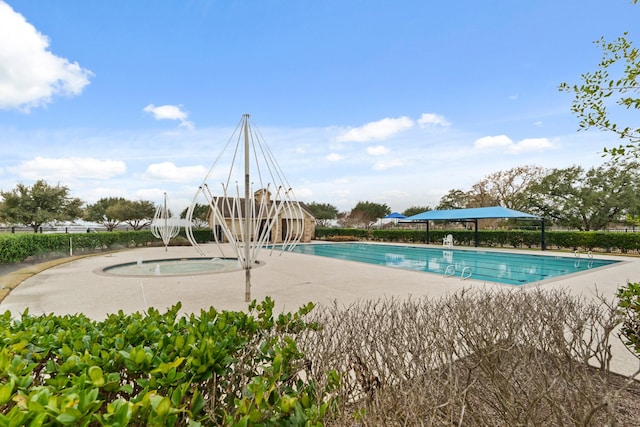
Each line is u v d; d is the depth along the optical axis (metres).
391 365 2.38
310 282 10.21
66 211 31.64
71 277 11.04
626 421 2.66
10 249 12.25
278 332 2.90
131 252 21.09
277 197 8.02
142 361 1.91
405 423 1.80
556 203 31.11
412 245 28.31
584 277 10.98
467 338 2.90
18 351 2.13
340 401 2.04
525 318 3.33
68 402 1.29
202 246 26.48
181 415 1.73
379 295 8.25
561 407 2.21
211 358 1.95
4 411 1.57
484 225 36.94
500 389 2.31
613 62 3.19
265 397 1.68
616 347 4.54
